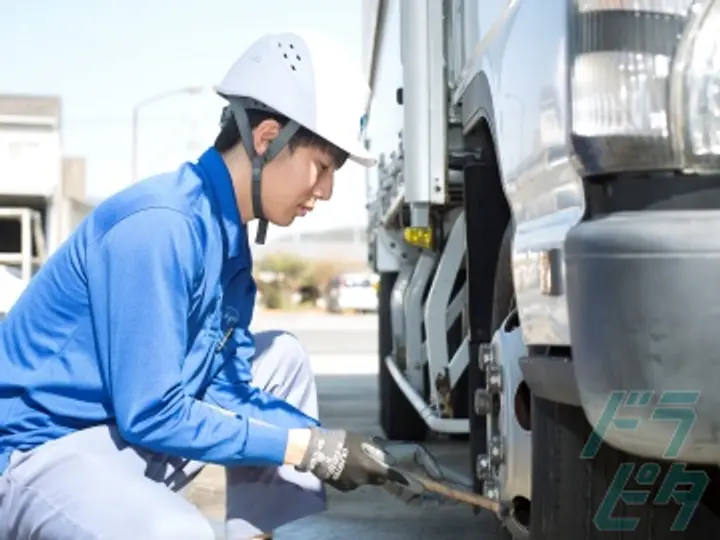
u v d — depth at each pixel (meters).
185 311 2.39
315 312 47.03
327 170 2.55
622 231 2.14
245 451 2.46
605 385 2.18
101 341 2.38
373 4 7.31
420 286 6.13
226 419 2.45
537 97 2.68
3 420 2.49
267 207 2.55
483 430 3.80
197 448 2.40
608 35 2.23
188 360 2.51
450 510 4.94
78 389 2.45
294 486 2.90
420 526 4.64
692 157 2.16
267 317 39.50
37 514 2.42
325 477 2.59
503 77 3.10
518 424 2.96
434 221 5.56
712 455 2.16
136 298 2.33
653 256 2.10
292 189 2.53
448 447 6.57
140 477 2.45
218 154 2.57
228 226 2.52
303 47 2.52
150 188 2.44
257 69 2.51
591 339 2.20
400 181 5.39
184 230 2.39
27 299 2.51
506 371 3.02
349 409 9.16
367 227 8.75
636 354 2.12
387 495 5.28
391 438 6.88
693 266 2.07
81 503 2.39
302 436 2.55
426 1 4.07
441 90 4.07
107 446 2.47
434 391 5.33
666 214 2.15
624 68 2.21
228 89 2.52
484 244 3.71
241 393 2.75
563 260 2.45
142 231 2.36
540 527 2.68
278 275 51.28
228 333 2.70
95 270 2.39
